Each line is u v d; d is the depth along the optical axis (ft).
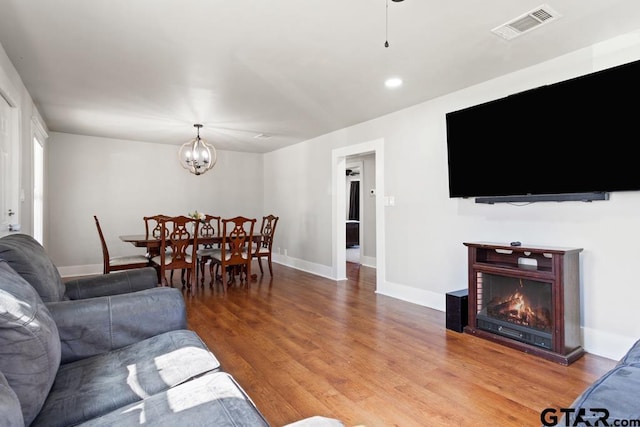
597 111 8.06
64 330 5.08
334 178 17.83
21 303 3.90
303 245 20.44
